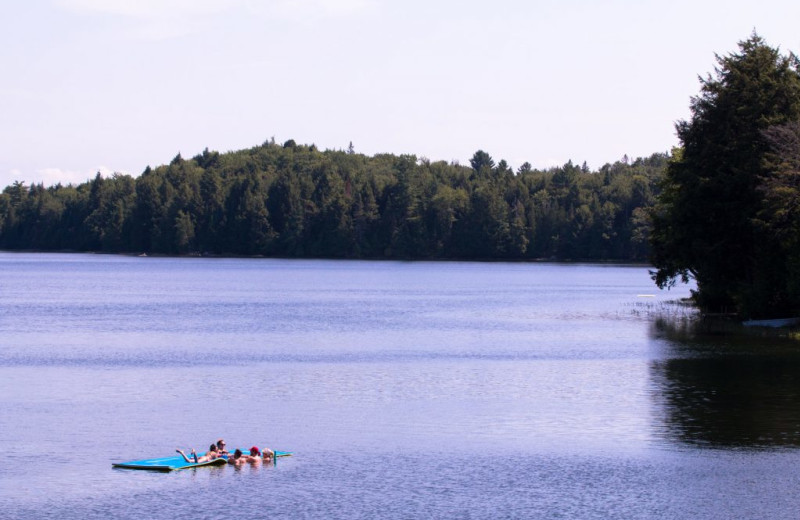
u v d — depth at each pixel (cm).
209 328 14650
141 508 5134
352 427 6988
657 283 16812
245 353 11319
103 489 5462
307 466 5919
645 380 8988
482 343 12369
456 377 9319
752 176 14000
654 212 17438
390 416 7369
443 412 7512
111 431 6850
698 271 15888
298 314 17500
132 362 10500
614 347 11706
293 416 7369
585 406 7712
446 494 5347
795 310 14238
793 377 9044
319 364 10312
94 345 12225
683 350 11262
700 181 14350
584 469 5812
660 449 6266
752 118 14412
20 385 8856
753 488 5422
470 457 6119
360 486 5503
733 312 16312
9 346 12125
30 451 6278
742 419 7112
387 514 5022
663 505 5150
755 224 13550
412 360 10631
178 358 10844
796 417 7162
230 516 5000
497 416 7350
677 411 7431
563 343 12262
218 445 6112
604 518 4953
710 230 14725
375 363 10388
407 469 5844
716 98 15000
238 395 8294
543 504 5172
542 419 7219
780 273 13775
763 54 14950
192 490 5441
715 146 14562
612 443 6438
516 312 17862
